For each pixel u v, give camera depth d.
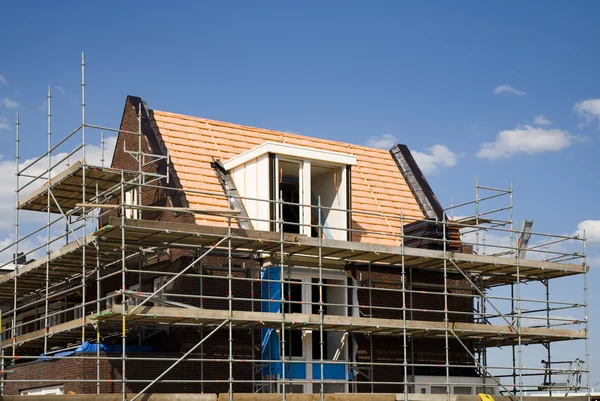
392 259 31.89
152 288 30.94
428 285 33.75
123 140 34.84
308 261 31.50
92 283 33.41
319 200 32.56
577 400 33.19
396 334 32.19
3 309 40.28
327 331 31.80
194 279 29.22
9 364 33.81
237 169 32.62
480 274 34.91
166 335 29.45
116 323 27.45
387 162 39.50
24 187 33.50
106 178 30.59
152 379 27.62
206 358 28.70
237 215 30.41
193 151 33.72
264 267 30.55
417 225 34.66
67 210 34.59
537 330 32.84
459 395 30.95
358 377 32.12
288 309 30.52
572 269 33.94
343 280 32.41
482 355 35.12
